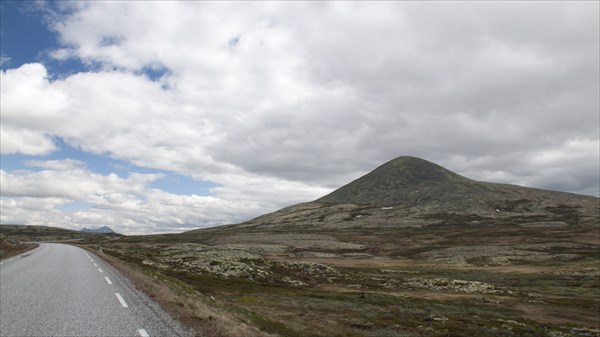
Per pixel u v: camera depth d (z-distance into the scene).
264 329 19.38
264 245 158.50
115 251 88.69
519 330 32.38
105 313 14.38
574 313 45.62
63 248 73.25
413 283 71.00
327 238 183.62
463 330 30.28
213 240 186.88
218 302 26.83
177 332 12.22
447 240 179.12
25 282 22.42
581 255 123.44
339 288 61.91
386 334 26.22
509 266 110.69
